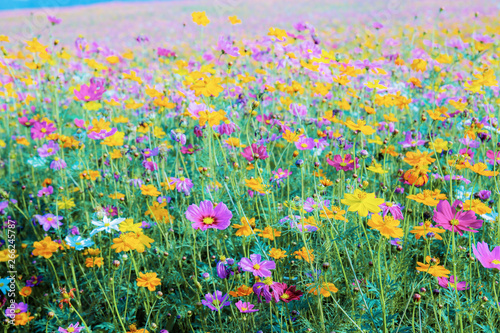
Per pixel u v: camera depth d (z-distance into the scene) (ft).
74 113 15.15
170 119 12.52
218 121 7.06
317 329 5.81
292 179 9.55
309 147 7.76
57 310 6.98
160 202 8.18
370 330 5.68
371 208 4.95
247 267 5.43
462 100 11.68
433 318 5.99
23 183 11.18
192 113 7.88
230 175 8.21
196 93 7.60
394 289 5.86
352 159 8.01
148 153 8.66
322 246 6.11
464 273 6.05
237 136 10.00
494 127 8.35
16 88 15.29
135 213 8.77
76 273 8.24
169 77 15.26
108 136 8.52
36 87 15.03
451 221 5.19
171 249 7.48
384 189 7.59
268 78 13.20
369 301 5.70
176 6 81.87
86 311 7.25
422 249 7.37
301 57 11.66
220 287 7.06
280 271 6.63
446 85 12.01
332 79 10.62
